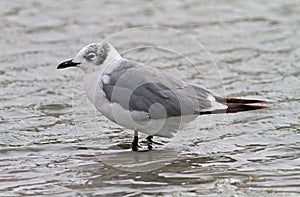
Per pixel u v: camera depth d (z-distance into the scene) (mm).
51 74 17266
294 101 15078
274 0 23703
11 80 16766
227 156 12109
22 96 15664
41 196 10344
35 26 21234
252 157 12023
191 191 10312
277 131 13344
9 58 18406
